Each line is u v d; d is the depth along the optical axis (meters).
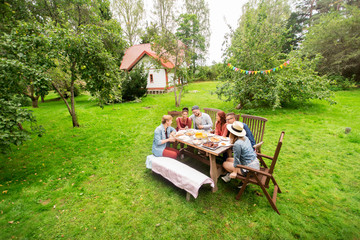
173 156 3.55
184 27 25.23
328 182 3.25
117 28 7.95
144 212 2.68
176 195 3.04
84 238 2.28
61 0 8.66
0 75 3.59
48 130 7.04
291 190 3.07
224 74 9.41
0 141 3.03
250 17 8.30
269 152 4.50
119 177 3.62
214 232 2.32
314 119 6.96
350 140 4.82
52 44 5.10
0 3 6.11
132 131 6.57
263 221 2.46
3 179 3.62
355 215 2.52
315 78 8.38
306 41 15.18
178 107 10.87
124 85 13.47
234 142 2.94
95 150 4.96
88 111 10.75
